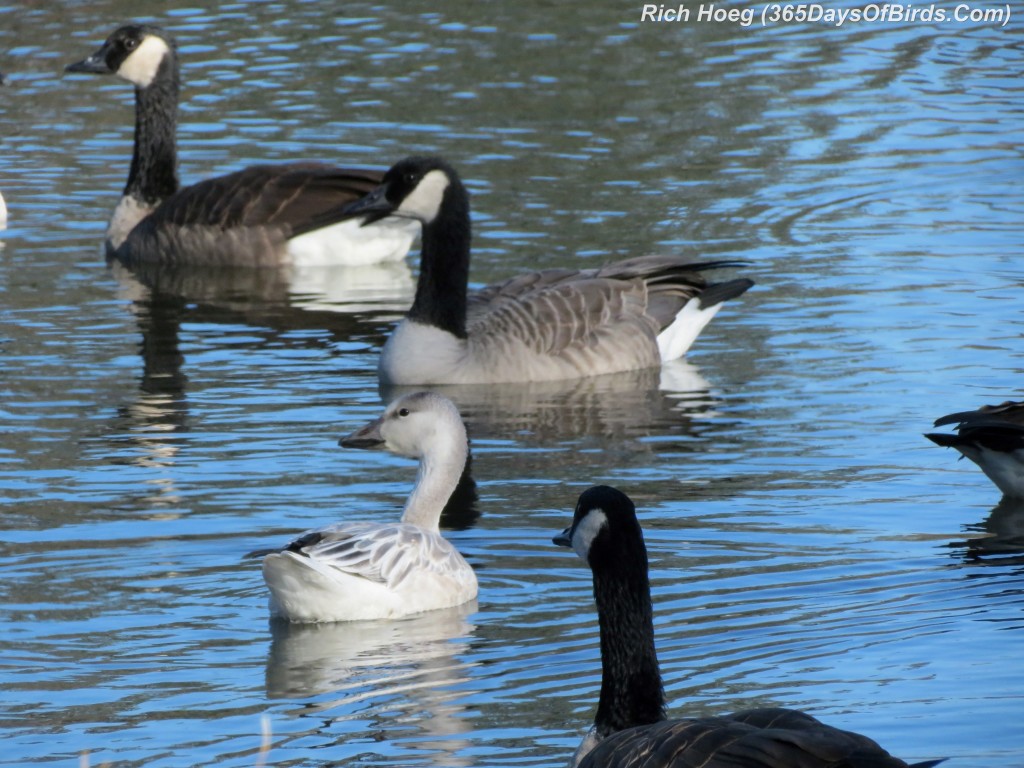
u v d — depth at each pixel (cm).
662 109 2845
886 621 1116
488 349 1838
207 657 1095
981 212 2373
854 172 2547
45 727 973
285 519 1362
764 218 2341
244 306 2134
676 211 2359
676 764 689
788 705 977
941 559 1250
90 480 1454
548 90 2936
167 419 1644
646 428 1631
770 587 1195
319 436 1599
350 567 1163
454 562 1217
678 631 1109
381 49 3178
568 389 1800
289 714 992
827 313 1980
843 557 1256
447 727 967
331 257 2409
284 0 3547
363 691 1030
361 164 2545
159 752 938
